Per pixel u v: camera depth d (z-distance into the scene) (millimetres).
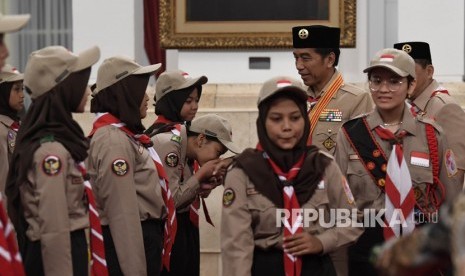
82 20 9742
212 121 6406
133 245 5422
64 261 4863
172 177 6152
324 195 4828
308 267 4809
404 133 5484
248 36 9250
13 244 4562
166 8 9289
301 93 4777
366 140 5508
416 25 9477
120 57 5621
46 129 4934
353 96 6242
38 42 10906
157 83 6469
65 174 4898
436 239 3115
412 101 6316
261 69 9352
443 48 9445
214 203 8359
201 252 8391
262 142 4812
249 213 4809
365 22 9758
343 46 9250
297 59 6328
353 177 5512
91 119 8688
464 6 9438
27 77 5016
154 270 5660
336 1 9219
